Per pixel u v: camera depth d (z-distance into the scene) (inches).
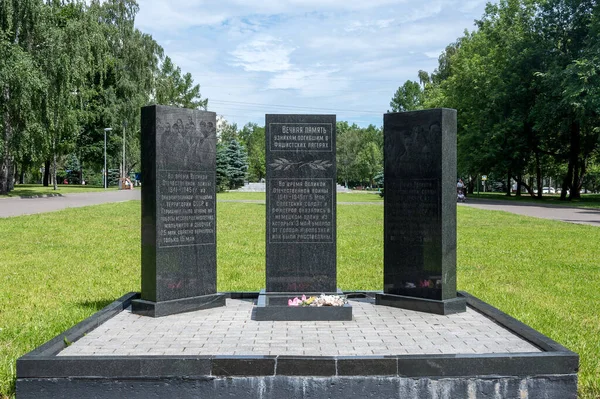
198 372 183.8
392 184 293.7
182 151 279.7
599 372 208.8
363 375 184.2
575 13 1553.9
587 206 1406.3
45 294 338.6
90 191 2121.1
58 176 3614.7
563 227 793.6
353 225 824.3
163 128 272.1
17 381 181.6
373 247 561.6
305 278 288.5
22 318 283.1
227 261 463.8
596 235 680.4
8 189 1657.2
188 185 281.9
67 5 1467.8
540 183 2028.8
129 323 249.9
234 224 812.6
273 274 288.8
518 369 186.1
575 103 1291.8
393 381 184.4
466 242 606.9
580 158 1951.3
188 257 280.8
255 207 1279.5
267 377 183.8
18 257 477.4
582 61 1285.7
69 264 445.1
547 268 436.8
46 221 808.3
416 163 285.0
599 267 441.7
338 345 212.8
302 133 288.2
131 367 183.2
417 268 283.9
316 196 288.5
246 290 351.3
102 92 2107.5
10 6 1209.4
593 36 1334.9
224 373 183.8
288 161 288.2
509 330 237.1
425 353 201.8
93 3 2070.6
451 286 278.7
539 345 208.7
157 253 268.2
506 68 1684.3
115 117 2121.1
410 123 287.6
